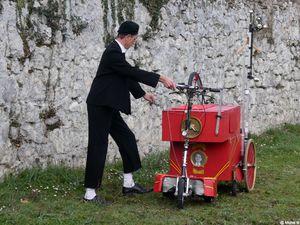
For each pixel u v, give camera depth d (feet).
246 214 26.04
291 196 28.78
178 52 37.45
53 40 30.09
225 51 41.60
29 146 29.30
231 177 27.99
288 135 44.50
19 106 28.78
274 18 46.62
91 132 27.07
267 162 35.81
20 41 28.66
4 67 28.07
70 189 28.43
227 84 41.91
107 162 32.94
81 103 31.63
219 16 40.86
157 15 35.68
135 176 30.94
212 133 26.68
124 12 33.63
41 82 29.68
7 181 27.99
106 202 26.94
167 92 36.88
